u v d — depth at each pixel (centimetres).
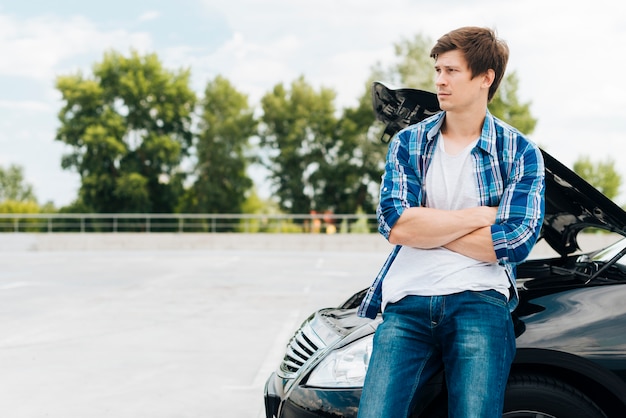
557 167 230
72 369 554
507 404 226
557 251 287
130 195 4875
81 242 2306
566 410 225
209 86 5434
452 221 193
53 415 431
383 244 2256
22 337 694
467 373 189
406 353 197
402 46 4831
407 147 206
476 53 193
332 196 5381
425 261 199
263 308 905
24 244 2272
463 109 198
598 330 227
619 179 5788
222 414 434
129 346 647
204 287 1154
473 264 195
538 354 224
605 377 223
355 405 230
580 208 251
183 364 572
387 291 204
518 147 199
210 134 5266
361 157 5247
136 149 5159
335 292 1083
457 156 200
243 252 2169
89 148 4947
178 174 5191
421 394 221
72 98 4975
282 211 5422
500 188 198
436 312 194
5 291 1095
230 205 5297
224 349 634
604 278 254
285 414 245
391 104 257
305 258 1886
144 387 498
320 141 5434
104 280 1267
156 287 1153
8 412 438
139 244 2316
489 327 191
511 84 5056
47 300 986
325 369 242
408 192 203
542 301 237
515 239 190
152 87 5241
